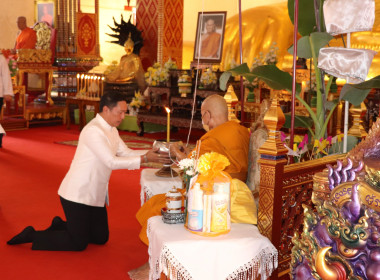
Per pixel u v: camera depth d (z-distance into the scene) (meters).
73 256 3.83
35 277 3.43
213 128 3.24
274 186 2.64
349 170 1.83
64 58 13.53
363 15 3.06
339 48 2.97
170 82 9.91
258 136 3.09
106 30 16.69
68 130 10.98
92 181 3.79
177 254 2.40
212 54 11.01
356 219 1.78
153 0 12.98
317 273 1.92
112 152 3.70
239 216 2.76
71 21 13.98
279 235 2.74
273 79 3.55
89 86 11.93
